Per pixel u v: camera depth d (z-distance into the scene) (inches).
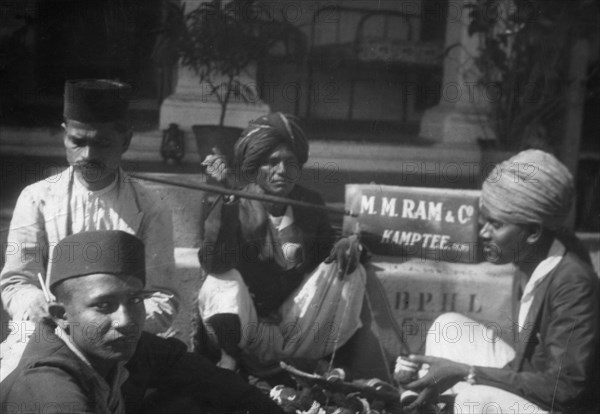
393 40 93.4
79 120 70.9
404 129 94.3
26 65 79.4
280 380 81.8
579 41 101.0
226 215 77.8
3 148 79.5
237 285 78.2
